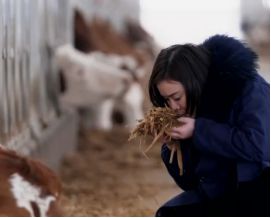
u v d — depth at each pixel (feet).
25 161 16.11
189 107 16.11
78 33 62.23
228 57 15.83
